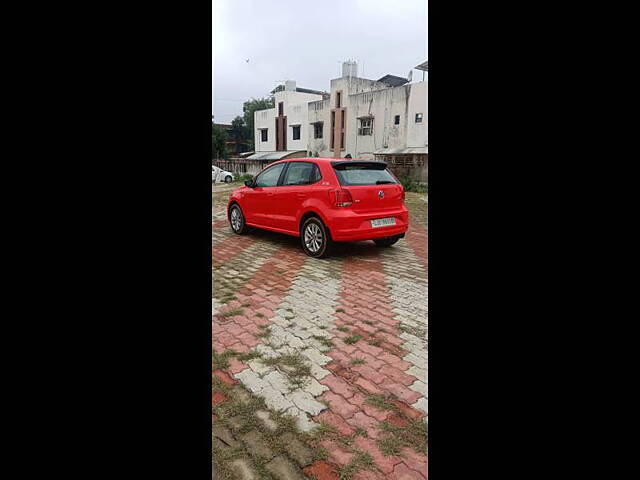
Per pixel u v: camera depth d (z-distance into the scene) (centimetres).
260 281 491
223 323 366
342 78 2900
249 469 196
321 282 488
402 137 2544
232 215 782
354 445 211
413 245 709
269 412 238
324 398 252
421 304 415
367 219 565
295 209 617
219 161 3806
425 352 311
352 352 311
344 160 582
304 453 206
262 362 295
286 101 3591
